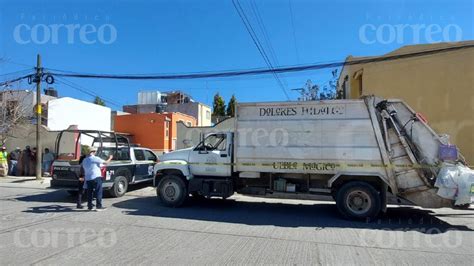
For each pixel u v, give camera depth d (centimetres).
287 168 1039
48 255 619
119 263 581
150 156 1606
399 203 978
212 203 1220
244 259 611
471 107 1714
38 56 1898
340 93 2603
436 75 1778
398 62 1856
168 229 826
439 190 919
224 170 1116
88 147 1167
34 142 2300
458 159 942
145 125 3538
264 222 924
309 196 1259
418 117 970
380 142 973
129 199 1288
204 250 661
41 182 1798
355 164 987
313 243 723
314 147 1020
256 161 1067
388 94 1866
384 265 590
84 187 1077
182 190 1132
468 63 1727
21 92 2502
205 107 4988
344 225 904
